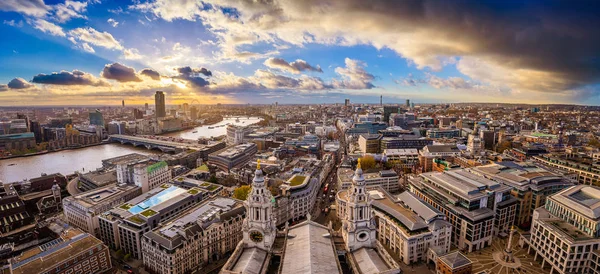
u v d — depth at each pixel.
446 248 167.88
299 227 132.75
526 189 195.88
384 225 180.75
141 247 168.38
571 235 141.75
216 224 169.12
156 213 182.25
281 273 104.94
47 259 137.38
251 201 120.62
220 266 163.38
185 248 152.38
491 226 174.50
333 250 118.25
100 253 151.38
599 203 150.12
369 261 112.94
